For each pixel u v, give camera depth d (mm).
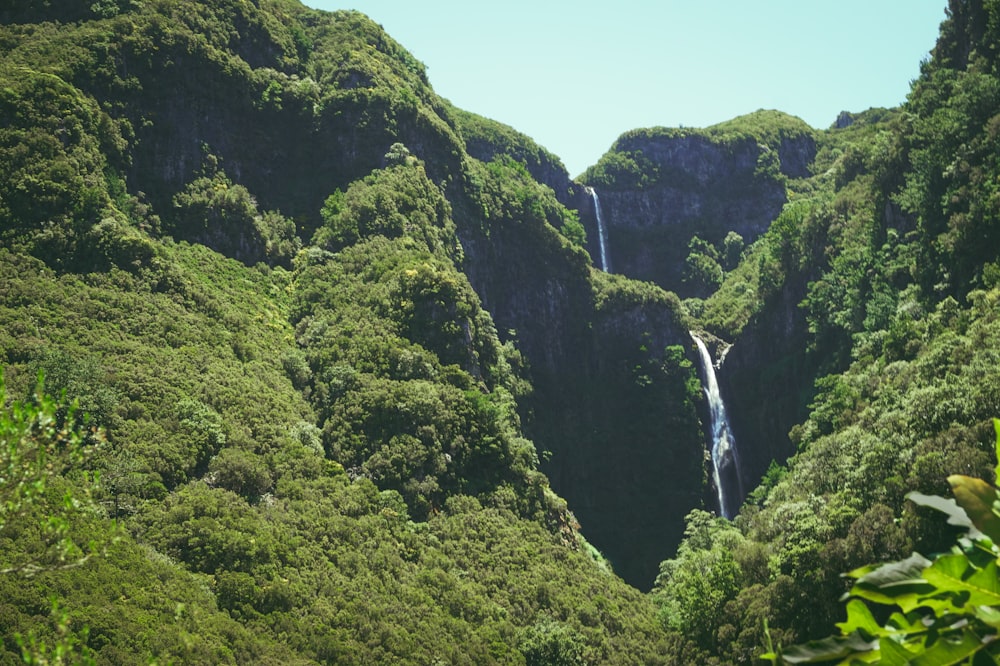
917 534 71438
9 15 133125
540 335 164750
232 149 140125
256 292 123000
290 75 155750
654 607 103188
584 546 114812
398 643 75562
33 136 111000
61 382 82812
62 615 15242
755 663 73250
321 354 112688
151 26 136750
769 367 160250
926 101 140125
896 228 136500
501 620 87000
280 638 70312
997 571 6395
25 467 16594
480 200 163750
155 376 93688
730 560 88188
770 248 172250
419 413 104000
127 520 75125
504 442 111000
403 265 124938
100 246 106875
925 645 6609
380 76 160125
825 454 97812
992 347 88188
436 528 95625
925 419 83500
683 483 157000
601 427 162125
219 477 85750
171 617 64750
